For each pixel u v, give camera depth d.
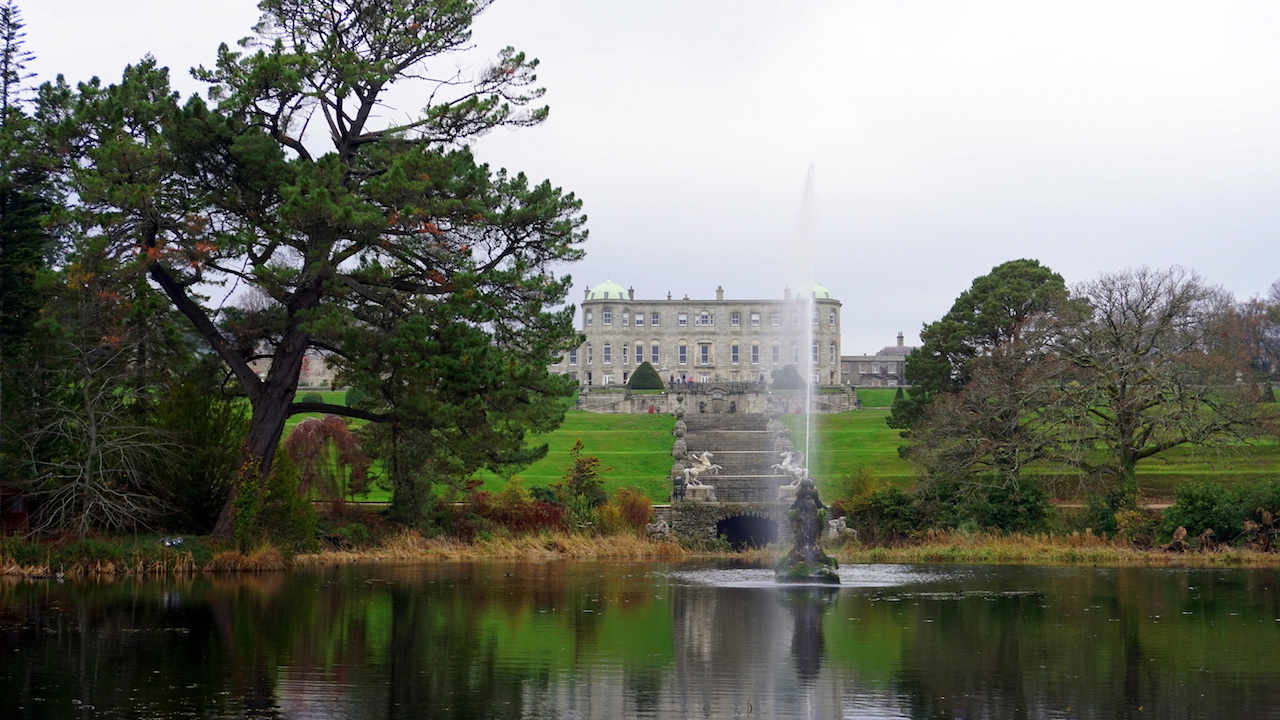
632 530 54.03
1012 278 77.50
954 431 55.31
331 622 24.98
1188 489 48.34
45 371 40.22
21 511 42.22
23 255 40.09
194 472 41.16
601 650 21.45
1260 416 51.56
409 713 16.12
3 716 15.83
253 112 37.75
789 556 34.94
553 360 43.22
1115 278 63.06
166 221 35.97
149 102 36.84
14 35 47.31
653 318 171.00
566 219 41.41
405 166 37.41
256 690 17.58
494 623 25.11
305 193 35.88
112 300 36.44
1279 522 46.91
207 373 42.44
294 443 49.72
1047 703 17.00
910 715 16.20
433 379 37.91
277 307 39.94
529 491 56.72
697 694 17.53
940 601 29.86
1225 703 16.98
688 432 82.12
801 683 18.42
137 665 19.58
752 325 170.88
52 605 27.47
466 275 37.88
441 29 40.19
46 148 36.81
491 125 40.47
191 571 36.62
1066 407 52.88
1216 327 56.72
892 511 53.19
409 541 47.66
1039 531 51.09
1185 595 31.30
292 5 39.75
